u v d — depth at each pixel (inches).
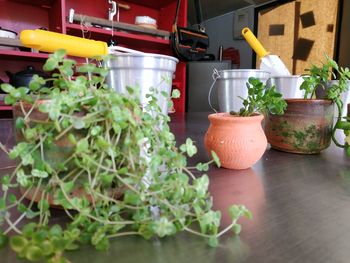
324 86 21.4
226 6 107.1
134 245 8.3
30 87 9.1
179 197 8.3
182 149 9.8
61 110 8.5
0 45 52.4
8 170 15.6
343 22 78.0
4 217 8.9
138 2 81.3
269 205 11.4
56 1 61.9
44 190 9.1
